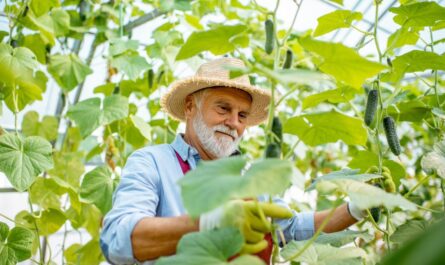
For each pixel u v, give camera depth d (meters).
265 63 4.25
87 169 5.05
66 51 4.24
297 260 1.66
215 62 2.36
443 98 2.48
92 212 3.46
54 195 3.26
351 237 1.97
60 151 4.01
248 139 4.93
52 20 3.26
